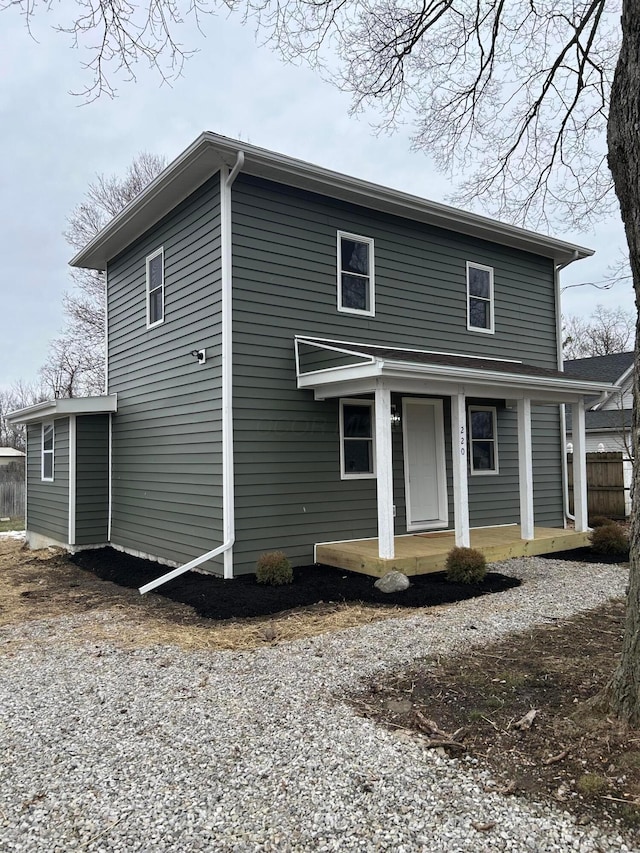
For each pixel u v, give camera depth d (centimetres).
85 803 278
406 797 275
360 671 442
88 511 1114
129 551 1046
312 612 627
